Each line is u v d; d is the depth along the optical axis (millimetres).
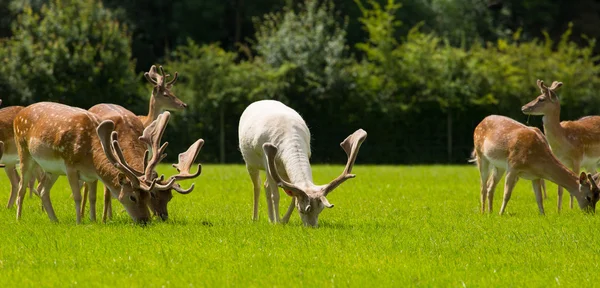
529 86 67000
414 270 15055
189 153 20594
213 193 30000
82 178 20406
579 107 67875
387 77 66438
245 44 82250
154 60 80188
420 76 66312
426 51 67125
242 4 82688
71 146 20047
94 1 65188
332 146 65875
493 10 87375
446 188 33875
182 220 21328
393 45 69750
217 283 13852
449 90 65312
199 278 14281
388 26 68562
